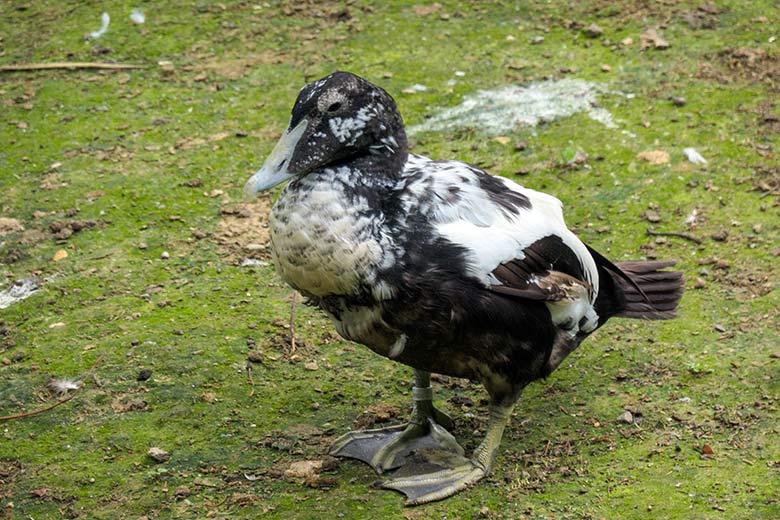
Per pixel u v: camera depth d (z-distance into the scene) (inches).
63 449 336.8
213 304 412.2
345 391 366.9
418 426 339.3
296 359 382.3
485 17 611.5
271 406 358.3
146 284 424.2
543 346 313.6
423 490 311.3
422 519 300.8
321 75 565.6
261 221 465.1
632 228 447.2
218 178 493.4
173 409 353.7
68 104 553.3
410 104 538.3
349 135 302.5
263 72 573.9
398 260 291.7
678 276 367.2
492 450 323.0
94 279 427.2
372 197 299.6
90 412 352.8
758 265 420.2
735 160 485.1
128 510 309.7
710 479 309.4
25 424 347.9
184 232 457.4
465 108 534.0
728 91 533.6
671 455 323.0
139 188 485.4
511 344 306.3
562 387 362.9
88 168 501.4
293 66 577.3
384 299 295.3
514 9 616.7
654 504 299.6
